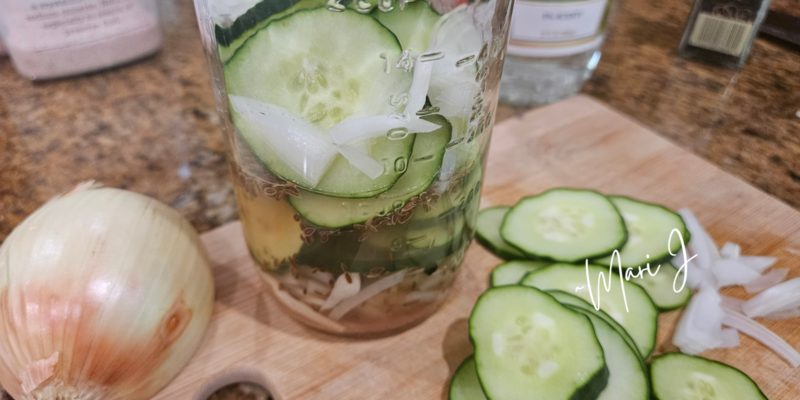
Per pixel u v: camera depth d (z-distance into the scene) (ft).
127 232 0.55
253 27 0.39
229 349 0.61
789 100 1.07
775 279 0.71
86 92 1.07
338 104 0.40
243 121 0.42
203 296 0.60
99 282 0.50
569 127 1.01
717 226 0.79
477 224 0.78
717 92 1.11
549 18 0.96
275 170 0.42
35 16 0.96
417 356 0.61
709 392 0.56
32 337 0.48
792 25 1.19
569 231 0.74
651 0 1.47
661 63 1.21
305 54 0.39
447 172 0.46
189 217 0.80
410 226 0.47
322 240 0.47
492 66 0.48
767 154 0.94
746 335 0.64
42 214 0.57
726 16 1.12
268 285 0.61
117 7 1.04
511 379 0.52
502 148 0.96
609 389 0.54
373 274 0.51
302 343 0.63
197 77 1.13
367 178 0.42
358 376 0.59
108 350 0.49
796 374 0.60
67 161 0.90
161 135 0.97
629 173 0.90
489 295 0.59
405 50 0.39
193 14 1.33
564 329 0.55
